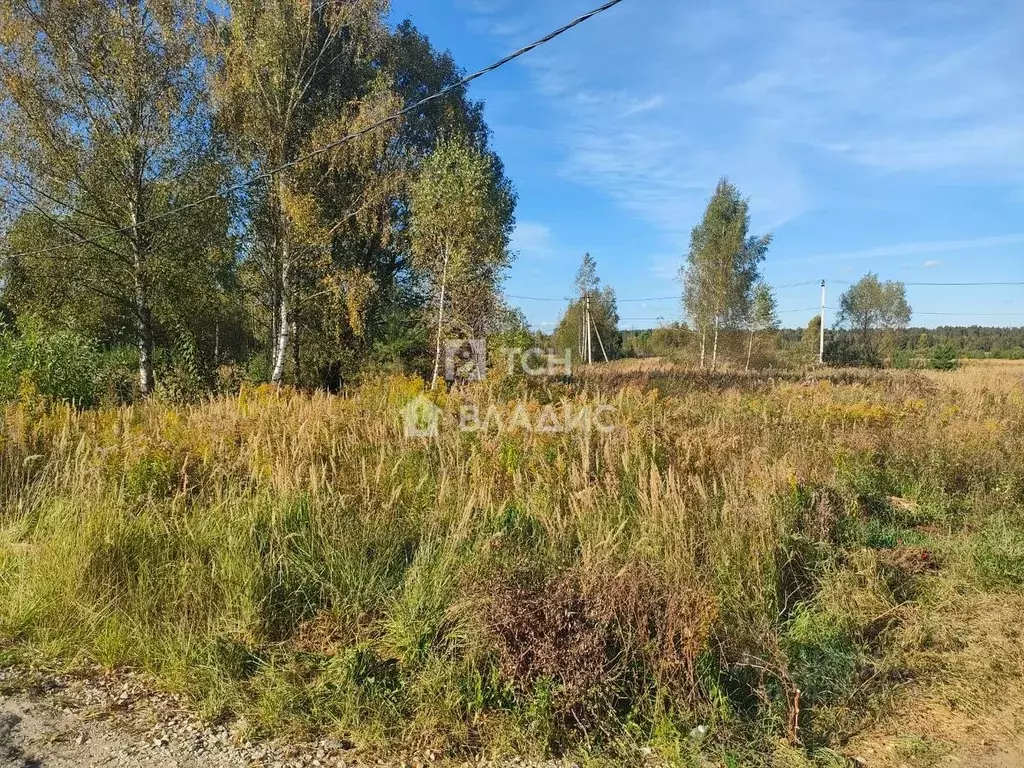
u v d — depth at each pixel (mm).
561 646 3346
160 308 18781
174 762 2943
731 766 2996
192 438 6812
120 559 4418
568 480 5770
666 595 3592
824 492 5906
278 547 4484
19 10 16203
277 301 20156
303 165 18141
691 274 36469
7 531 5230
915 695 3676
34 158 16969
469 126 25406
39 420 7914
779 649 3691
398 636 3830
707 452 6758
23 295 17703
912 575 5066
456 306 15711
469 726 3252
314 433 6840
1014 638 4129
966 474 7367
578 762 3061
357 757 3033
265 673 3564
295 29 18438
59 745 3051
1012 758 3090
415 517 5121
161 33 17266
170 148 17922
